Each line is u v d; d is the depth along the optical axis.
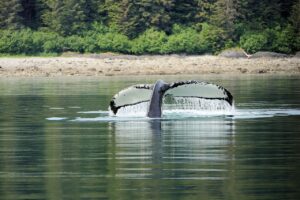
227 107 82.94
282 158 53.00
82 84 142.00
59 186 44.88
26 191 43.66
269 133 65.56
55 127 71.50
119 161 52.44
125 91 79.00
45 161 52.88
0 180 46.66
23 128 71.12
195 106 87.06
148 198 41.62
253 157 53.47
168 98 101.81
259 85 132.88
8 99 105.50
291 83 138.62
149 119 75.69
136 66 196.00
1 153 56.41
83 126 71.69
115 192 43.09
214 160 52.41
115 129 68.88
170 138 62.84
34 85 140.25
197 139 62.19
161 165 50.84
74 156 54.75
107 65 196.75
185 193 42.72
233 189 43.62
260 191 43.09
